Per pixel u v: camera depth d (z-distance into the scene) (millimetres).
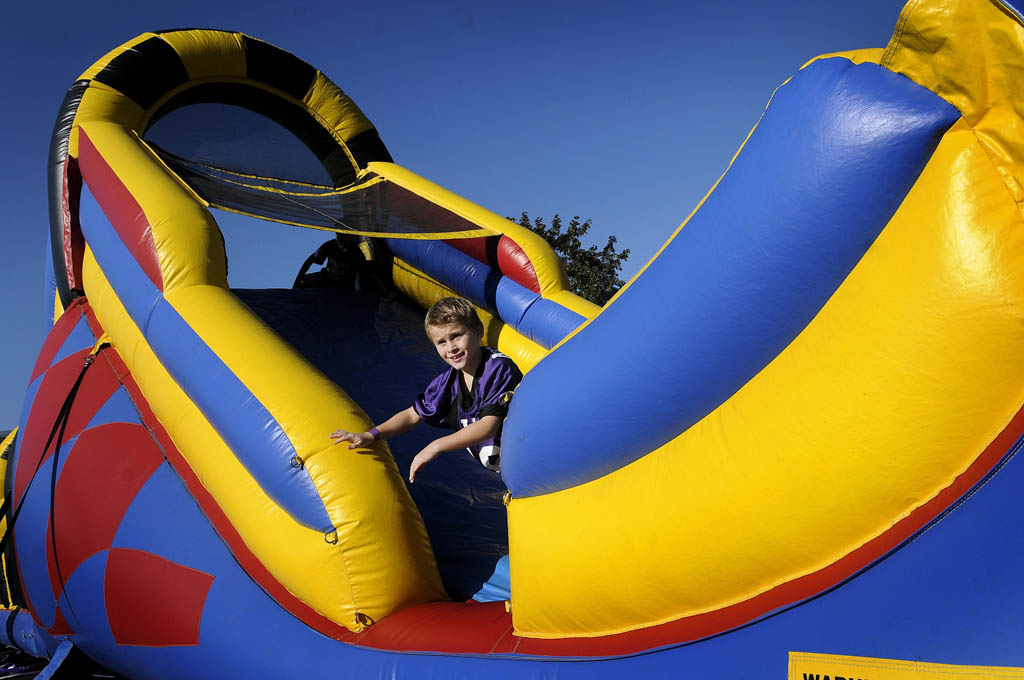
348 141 6734
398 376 5039
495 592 2879
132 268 3885
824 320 1543
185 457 3578
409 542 2773
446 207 6008
